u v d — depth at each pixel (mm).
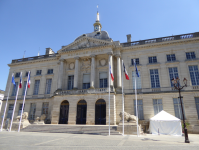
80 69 33719
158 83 29516
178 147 11969
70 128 24359
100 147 11523
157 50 31047
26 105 36875
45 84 37344
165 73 29406
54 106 30359
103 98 27953
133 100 29141
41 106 35594
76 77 31859
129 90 30203
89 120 27500
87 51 33000
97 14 43844
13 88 40219
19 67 41250
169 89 28234
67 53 34438
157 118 23547
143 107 28281
